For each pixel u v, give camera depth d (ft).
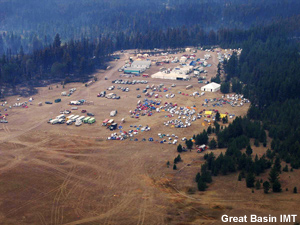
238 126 531.50
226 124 618.44
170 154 500.33
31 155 503.61
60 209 362.74
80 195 390.01
